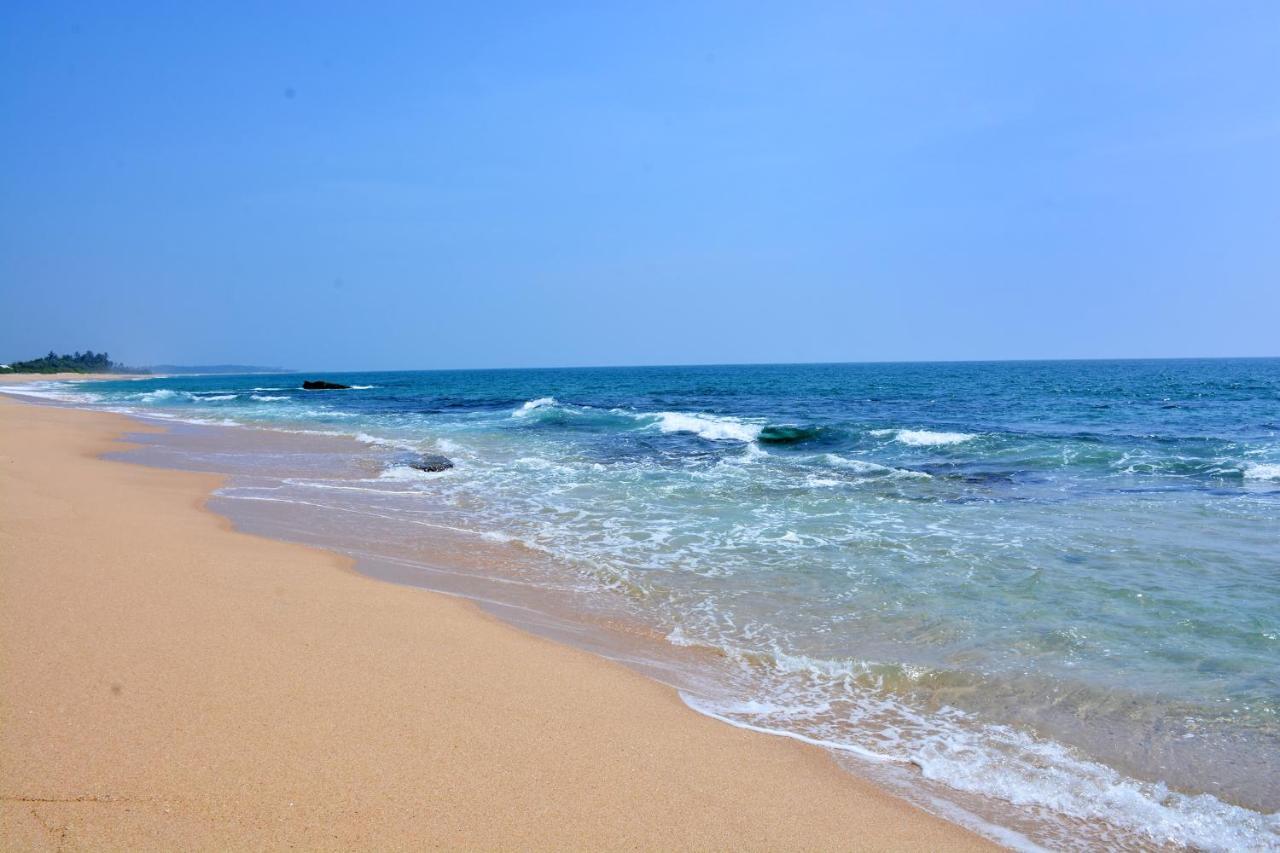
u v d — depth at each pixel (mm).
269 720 4043
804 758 4398
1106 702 5270
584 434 22969
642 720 4652
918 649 6207
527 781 3752
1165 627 6562
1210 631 6445
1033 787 4250
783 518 11242
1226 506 11445
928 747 4684
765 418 27500
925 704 5285
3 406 33469
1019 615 6930
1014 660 5961
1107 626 6613
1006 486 13516
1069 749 4676
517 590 7824
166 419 30234
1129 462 15266
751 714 5066
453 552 9312
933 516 11250
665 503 12430
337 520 10906
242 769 3535
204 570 6867
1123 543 9406
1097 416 26516
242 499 12219
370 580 7430
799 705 5258
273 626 5512
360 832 3164
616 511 11828
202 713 4035
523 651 5684
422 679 4859
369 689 4594
